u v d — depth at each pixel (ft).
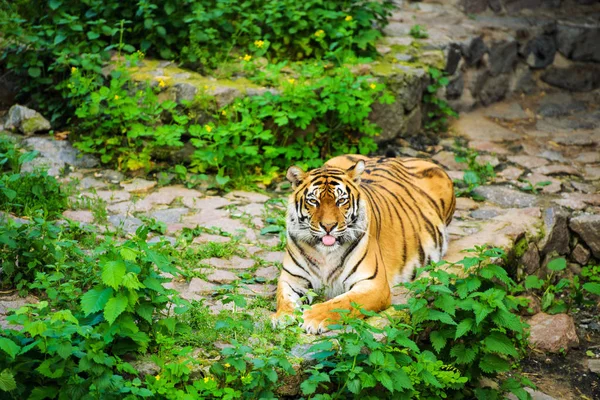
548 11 58.70
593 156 46.06
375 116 45.32
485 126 49.49
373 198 32.19
